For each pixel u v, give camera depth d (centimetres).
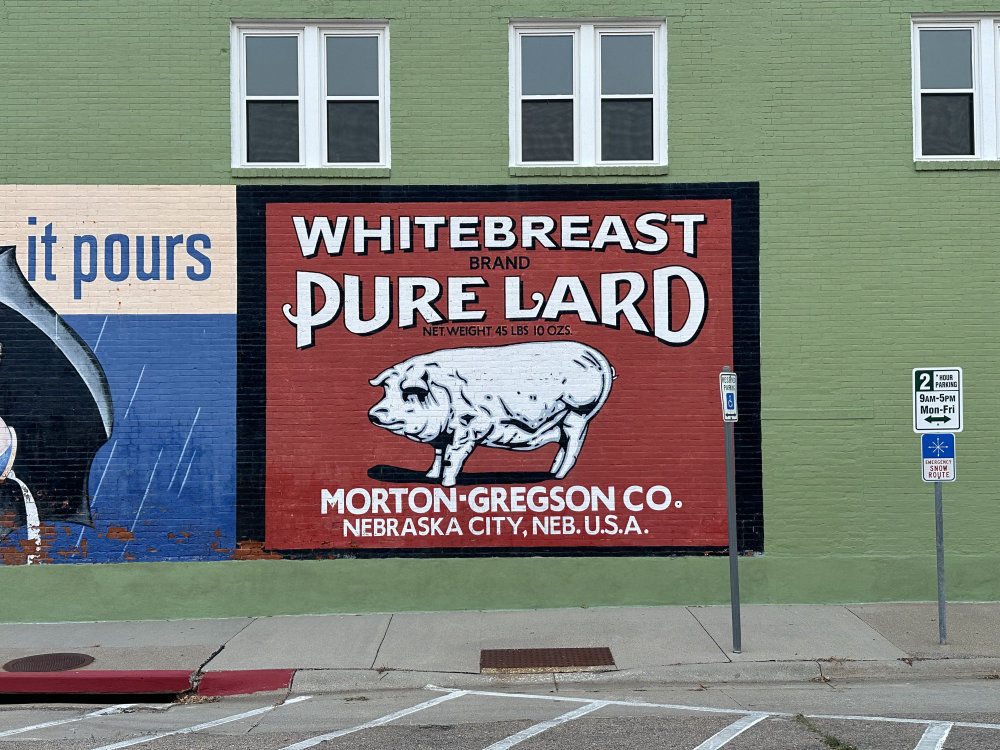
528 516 1138
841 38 1155
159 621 1116
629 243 1149
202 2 1159
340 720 792
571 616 1091
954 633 995
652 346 1145
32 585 1125
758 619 1062
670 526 1136
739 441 1139
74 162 1145
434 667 923
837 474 1134
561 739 714
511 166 1156
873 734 707
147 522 1134
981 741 686
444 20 1166
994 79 1160
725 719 760
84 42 1151
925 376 973
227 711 834
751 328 1143
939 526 972
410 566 1134
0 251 1140
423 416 1143
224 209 1151
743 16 1159
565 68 1180
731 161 1152
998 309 1134
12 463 1133
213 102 1154
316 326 1147
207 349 1144
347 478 1140
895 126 1148
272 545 1135
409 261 1151
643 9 1162
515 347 1147
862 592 1128
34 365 1139
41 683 887
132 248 1145
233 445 1140
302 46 1177
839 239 1145
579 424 1141
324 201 1152
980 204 1141
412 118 1159
